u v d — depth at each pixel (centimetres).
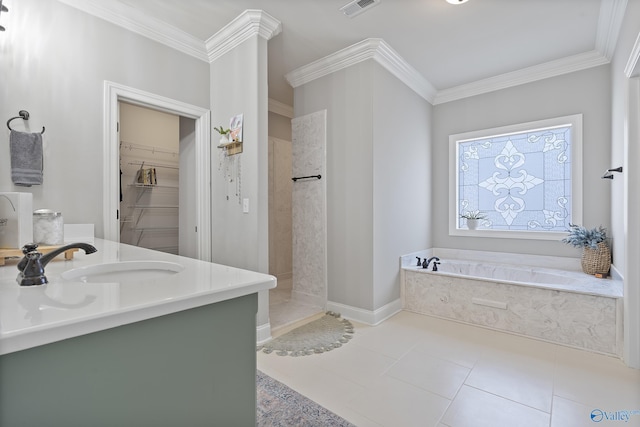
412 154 352
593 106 296
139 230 402
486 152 364
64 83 207
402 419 157
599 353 226
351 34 268
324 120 321
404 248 336
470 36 270
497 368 206
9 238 124
